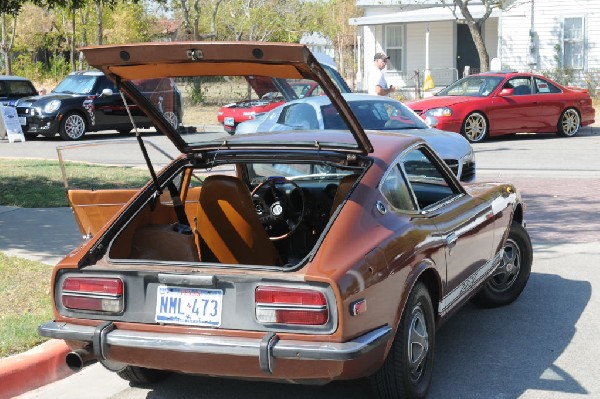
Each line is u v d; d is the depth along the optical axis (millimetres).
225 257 5180
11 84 25312
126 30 43344
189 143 5434
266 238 5160
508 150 18500
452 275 5414
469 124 20219
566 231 9953
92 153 18812
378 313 4375
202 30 43938
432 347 5055
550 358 5754
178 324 4344
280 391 5234
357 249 4402
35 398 5230
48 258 8148
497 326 6477
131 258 5125
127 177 13984
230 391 5281
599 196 12258
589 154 17609
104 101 23281
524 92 20953
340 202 4867
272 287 4184
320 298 4125
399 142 5367
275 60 4234
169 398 5203
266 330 4199
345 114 4574
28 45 47625
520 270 7031
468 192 6227
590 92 30453
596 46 30703
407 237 4766
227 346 4188
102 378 5586
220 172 6410
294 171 5742
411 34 35281
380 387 4703
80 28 42812
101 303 4480
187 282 4305
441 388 5227
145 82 4883
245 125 10789
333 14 56750
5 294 6875
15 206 11141
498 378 5391
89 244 4727
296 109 10641
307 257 4297
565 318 6660
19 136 22594
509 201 6656
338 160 5043
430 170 5727
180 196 5648
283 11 45312
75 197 6242
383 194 4871
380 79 14531
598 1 30453
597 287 7559
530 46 31062
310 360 4121
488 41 34875
